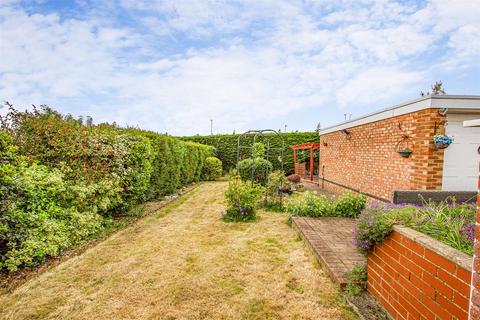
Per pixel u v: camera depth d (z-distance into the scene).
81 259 3.89
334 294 2.95
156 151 7.98
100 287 3.10
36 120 5.05
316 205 6.43
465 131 5.15
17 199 3.65
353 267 3.22
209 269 3.61
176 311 2.65
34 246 3.55
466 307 1.58
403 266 2.27
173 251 4.27
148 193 7.97
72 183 4.84
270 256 4.09
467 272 1.58
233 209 6.52
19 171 3.88
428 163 5.15
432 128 5.10
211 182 14.92
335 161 10.65
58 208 4.30
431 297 1.90
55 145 4.90
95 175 5.19
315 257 4.00
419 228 2.29
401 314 2.29
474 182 5.22
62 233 4.16
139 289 3.07
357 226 2.93
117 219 6.21
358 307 2.66
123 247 4.42
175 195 10.04
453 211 2.62
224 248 4.43
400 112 5.97
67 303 2.77
